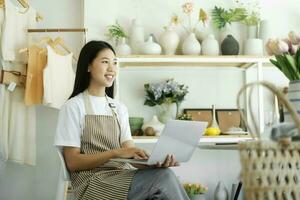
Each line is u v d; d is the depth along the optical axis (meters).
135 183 1.61
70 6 3.41
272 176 0.97
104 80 1.93
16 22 2.96
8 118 2.98
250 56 3.01
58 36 3.37
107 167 1.77
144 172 1.65
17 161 2.97
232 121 3.26
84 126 1.84
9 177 3.28
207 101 3.34
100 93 1.97
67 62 3.05
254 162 0.97
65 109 1.83
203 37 3.24
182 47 3.13
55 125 3.34
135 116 3.28
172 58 2.98
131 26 3.27
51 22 3.39
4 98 2.93
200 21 3.33
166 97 3.10
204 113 3.25
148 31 3.36
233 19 3.27
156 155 1.59
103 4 3.27
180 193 1.62
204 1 3.39
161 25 3.36
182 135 1.64
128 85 3.32
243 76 3.37
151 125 3.00
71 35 3.38
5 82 2.82
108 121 1.89
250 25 3.26
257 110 3.25
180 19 3.36
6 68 2.92
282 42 1.70
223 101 3.34
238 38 3.38
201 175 3.28
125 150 1.69
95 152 1.83
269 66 3.30
